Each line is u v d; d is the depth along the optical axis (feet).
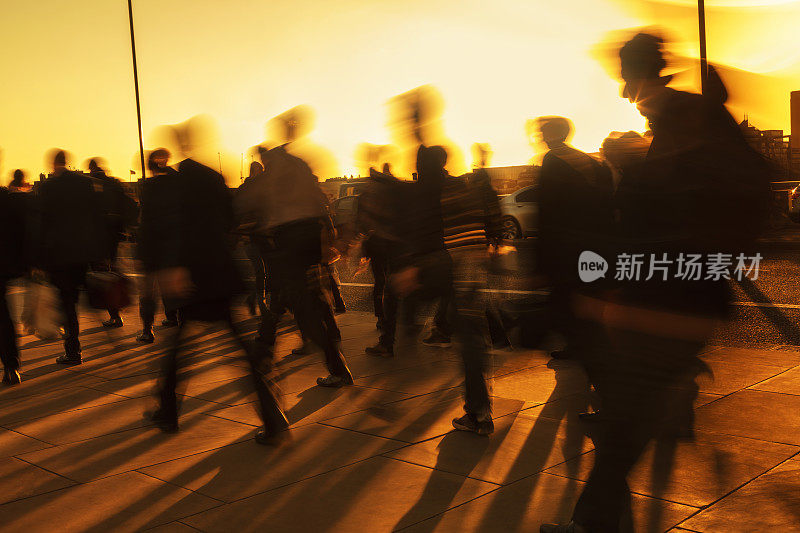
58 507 10.92
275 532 9.96
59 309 21.70
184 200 13.85
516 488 11.26
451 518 10.28
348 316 29.32
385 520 10.27
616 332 8.54
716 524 9.69
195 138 14.15
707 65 8.43
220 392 17.54
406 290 13.43
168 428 14.40
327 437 13.89
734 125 8.16
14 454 13.35
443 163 12.96
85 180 21.12
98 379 19.30
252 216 15.21
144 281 15.35
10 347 18.84
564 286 9.80
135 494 11.36
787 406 14.62
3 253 18.56
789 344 21.22
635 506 10.28
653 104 8.23
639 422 8.54
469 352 13.61
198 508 10.80
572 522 8.94
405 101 12.86
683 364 8.32
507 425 14.21
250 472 12.22
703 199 7.92
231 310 14.20
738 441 12.67
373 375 18.38
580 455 12.54
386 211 13.25
